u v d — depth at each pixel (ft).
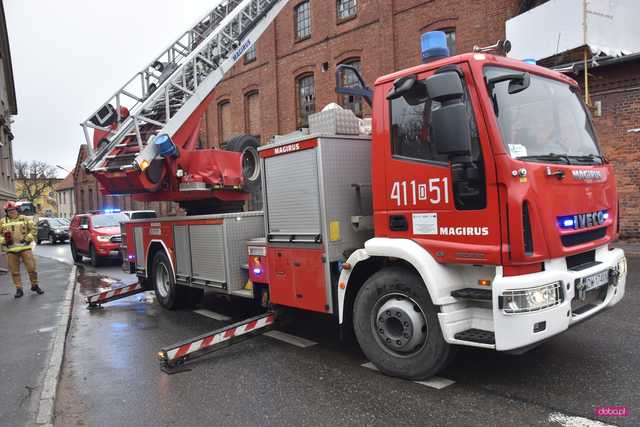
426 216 13.47
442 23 52.75
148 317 25.53
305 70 68.33
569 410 12.05
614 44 39.37
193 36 30.45
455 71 12.12
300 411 13.01
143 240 28.60
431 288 12.99
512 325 11.76
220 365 17.11
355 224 16.51
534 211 11.97
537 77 14.43
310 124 17.46
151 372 16.85
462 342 12.75
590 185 13.91
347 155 16.62
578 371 14.46
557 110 14.58
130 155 24.67
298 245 17.04
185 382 15.67
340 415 12.61
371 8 59.16
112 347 20.30
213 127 85.87
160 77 28.35
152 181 24.66
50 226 103.19
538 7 41.01
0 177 67.72
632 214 38.68
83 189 148.15
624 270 14.99
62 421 13.28
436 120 12.09
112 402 14.39
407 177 13.88
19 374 16.67
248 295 20.44
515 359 15.67
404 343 14.07
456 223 12.82
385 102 14.49
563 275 12.30
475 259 12.43
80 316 26.89
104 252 49.98
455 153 11.95
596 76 39.17
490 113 12.25
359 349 17.99
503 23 48.67
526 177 11.98
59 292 32.89
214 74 29.53
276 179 17.81
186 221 24.14
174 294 26.04
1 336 21.79
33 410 13.73
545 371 14.58
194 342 17.12
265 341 19.66
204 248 22.94
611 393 12.88
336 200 16.25
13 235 31.24
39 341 20.70
